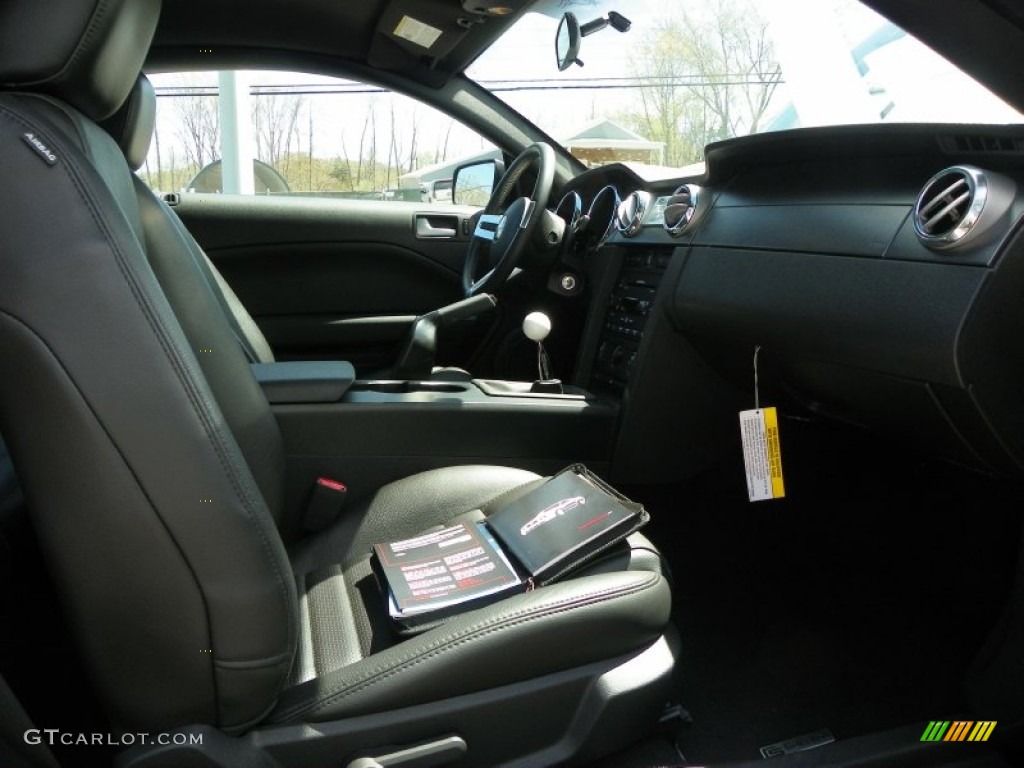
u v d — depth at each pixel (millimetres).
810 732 1283
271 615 803
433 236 2311
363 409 1417
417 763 903
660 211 1712
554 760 987
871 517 1673
